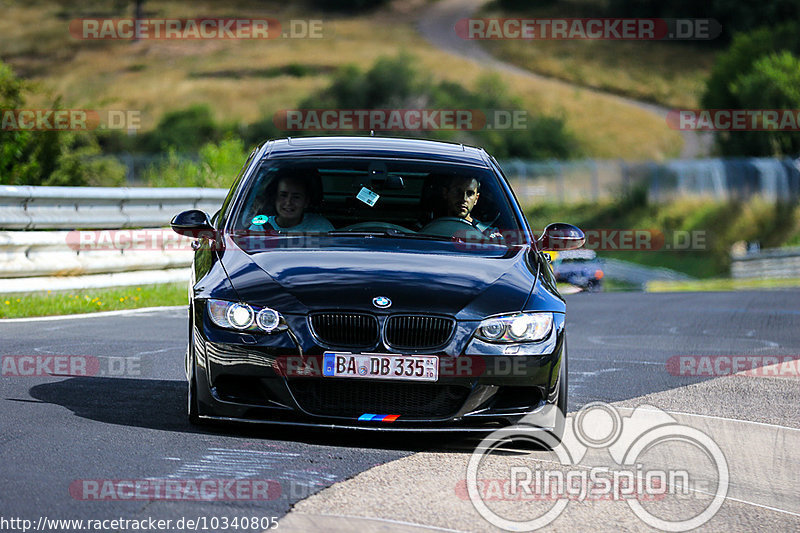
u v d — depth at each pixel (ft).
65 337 92.94
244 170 69.87
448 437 60.13
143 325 105.09
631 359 99.19
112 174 209.36
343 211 67.51
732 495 51.65
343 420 55.21
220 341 55.57
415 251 62.28
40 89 195.00
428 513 44.98
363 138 74.13
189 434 57.00
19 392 66.33
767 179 498.28
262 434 57.88
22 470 48.03
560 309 59.31
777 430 67.41
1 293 115.34
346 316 55.21
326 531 41.60
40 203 122.42
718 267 435.12
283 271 58.34
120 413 61.52
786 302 183.11
